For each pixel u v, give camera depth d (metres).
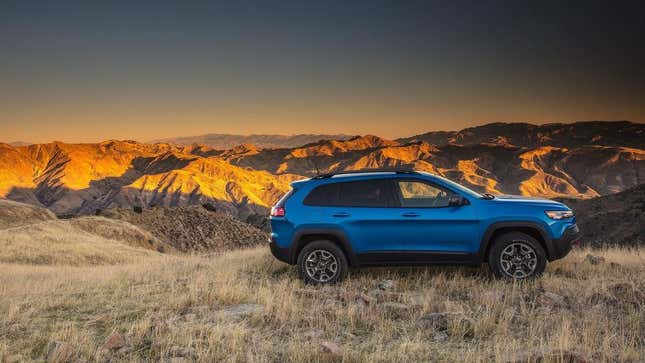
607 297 7.50
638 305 7.08
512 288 8.12
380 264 8.81
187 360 5.66
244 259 12.14
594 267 9.67
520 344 5.92
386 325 6.62
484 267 9.55
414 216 8.66
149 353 5.99
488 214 8.60
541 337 5.86
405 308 7.17
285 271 10.22
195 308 7.69
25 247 43.19
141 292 8.99
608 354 5.44
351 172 9.23
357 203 8.91
